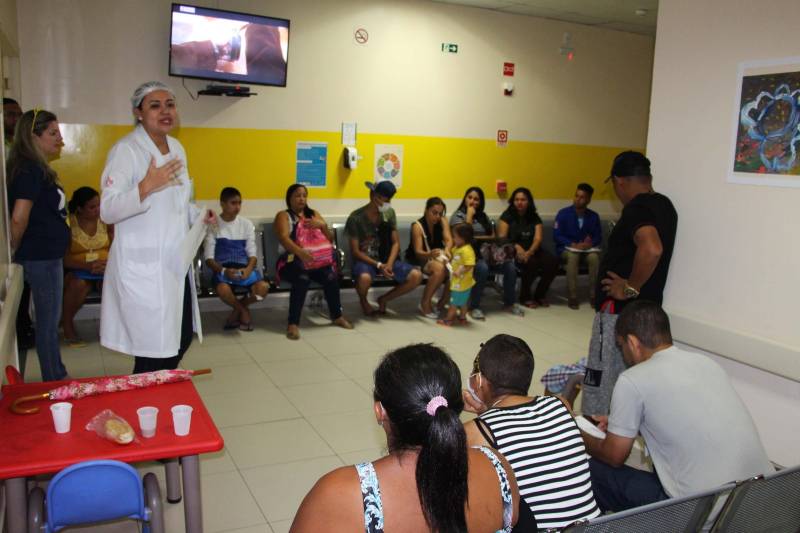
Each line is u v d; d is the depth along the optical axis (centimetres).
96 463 191
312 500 129
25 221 362
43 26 529
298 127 630
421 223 643
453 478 127
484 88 712
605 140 796
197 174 600
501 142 734
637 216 322
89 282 501
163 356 287
